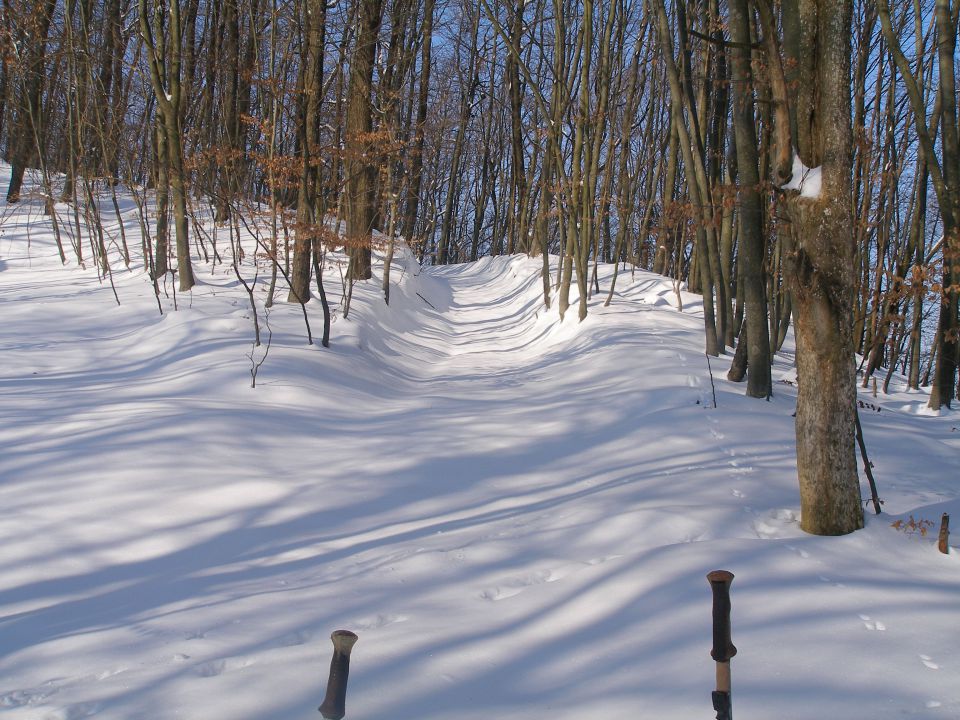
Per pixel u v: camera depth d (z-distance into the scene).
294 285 12.99
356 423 8.70
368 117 14.95
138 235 19.03
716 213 7.27
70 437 7.12
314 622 4.23
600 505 6.00
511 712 3.26
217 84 21.23
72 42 15.73
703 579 4.42
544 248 16.70
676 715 3.14
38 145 17.11
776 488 6.28
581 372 11.21
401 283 18.27
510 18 19.38
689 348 12.17
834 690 3.29
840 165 5.01
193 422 7.59
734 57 9.36
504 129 38.38
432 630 4.04
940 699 3.22
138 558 5.29
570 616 4.17
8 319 12.12
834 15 4.95
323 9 12.01
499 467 7.29
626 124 19.27
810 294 5.14
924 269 7.68
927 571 4.64
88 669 3.73
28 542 5.32
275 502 6.27
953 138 10.48
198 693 3.44
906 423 9.87
